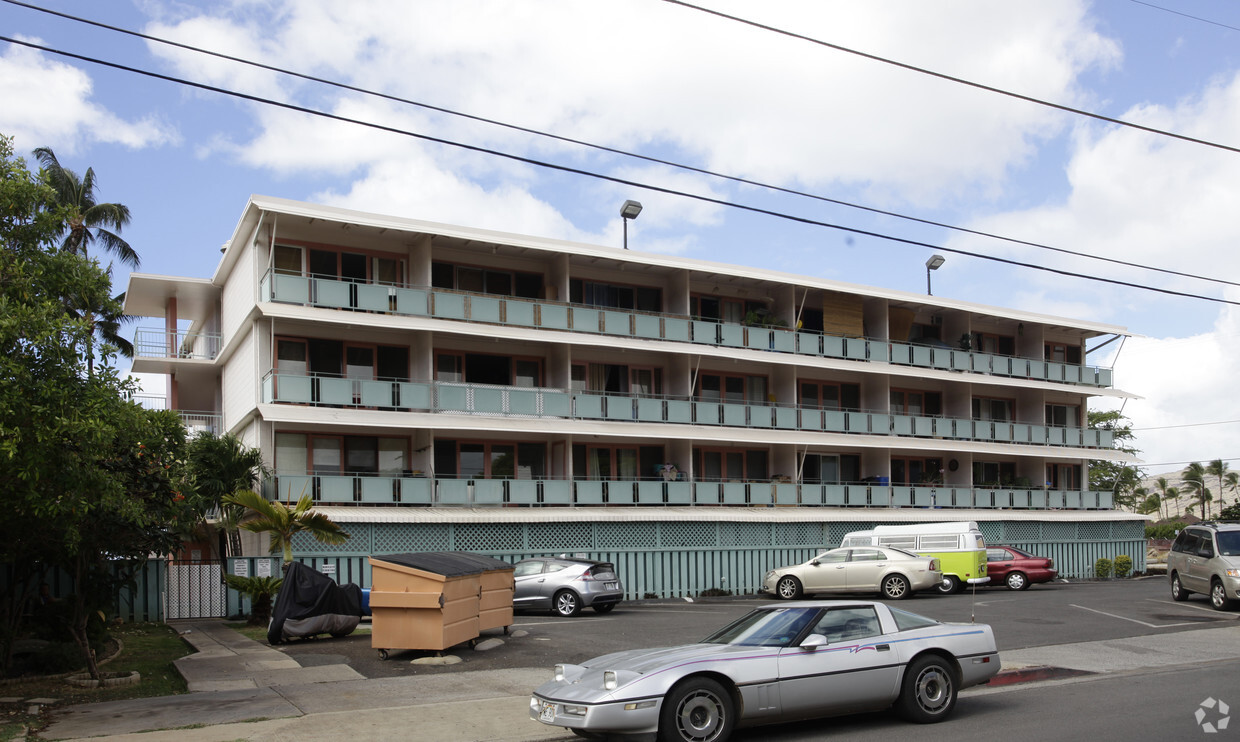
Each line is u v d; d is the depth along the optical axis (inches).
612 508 1259.2
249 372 1143.0
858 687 423.5
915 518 1487.5
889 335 1574.8
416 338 1201.4
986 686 540.7
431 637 627.2
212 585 956.6
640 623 852.0
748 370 1476.4
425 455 1167.6
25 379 454.0
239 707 481.1
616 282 1370.6
